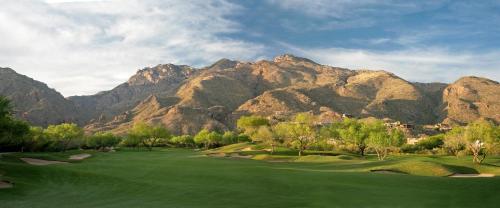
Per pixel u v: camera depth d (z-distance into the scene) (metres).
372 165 70.25
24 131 88.06
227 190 40.47
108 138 172.50
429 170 62.47
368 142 103.12
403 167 64.56
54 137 140.50
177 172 55.50
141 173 54.53
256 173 54.25
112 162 75.81
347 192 40.16
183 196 37.41
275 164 77.19
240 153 116.06
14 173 45.69
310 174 53.75
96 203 34.16
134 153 128.25
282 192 39.88
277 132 125.44
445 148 136.38
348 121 126.50
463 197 37.69
